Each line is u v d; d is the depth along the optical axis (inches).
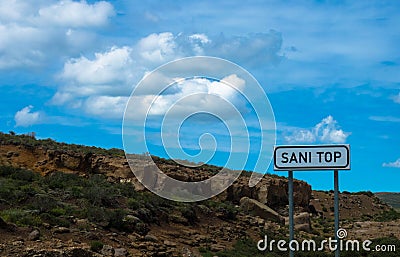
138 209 1449.3
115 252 1077.1
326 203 3019.2
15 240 963.3
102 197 1414.9
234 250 1438.2
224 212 1798.7
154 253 1170.6
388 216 2972.4
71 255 954.1
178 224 1549.0
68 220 1186.0
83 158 1894.7
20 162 1825.8
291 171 653.9
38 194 1288.1
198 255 1288.1
